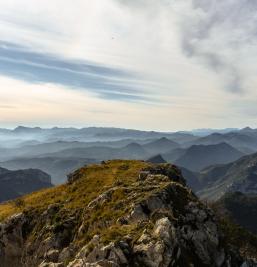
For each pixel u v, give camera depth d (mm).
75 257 69625
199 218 81125
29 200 121625
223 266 76312
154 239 64812
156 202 79250
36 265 85812
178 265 63781
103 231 74062
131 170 116500
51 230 88562
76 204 98312
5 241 100938
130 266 61781
